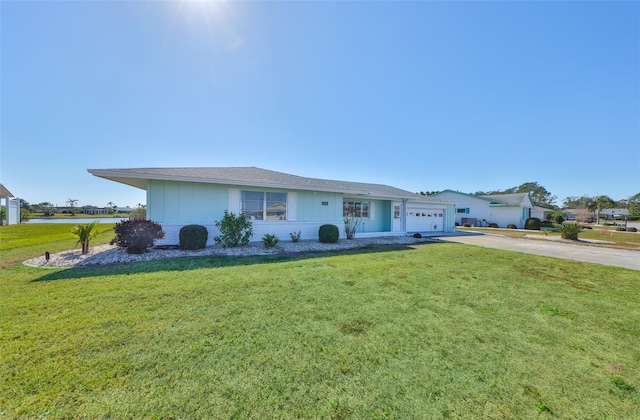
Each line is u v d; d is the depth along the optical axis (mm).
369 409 1887
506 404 1966
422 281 5379
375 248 9930
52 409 1808
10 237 12047
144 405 1868
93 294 4141
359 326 3246
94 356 2445
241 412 1830
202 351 2582
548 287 5145
